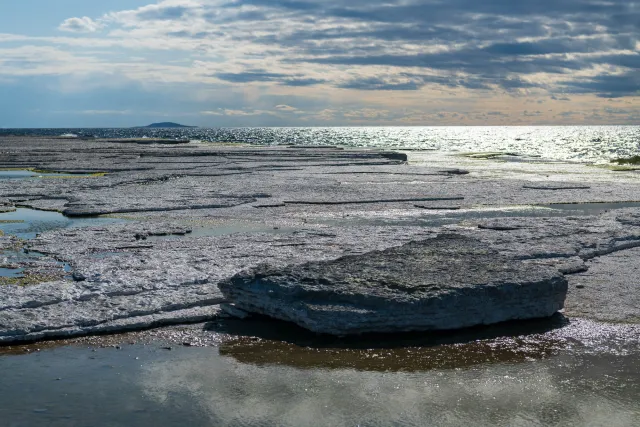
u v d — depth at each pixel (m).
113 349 9.84
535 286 10.80
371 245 16.09
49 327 10.32
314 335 10.33
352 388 8.52
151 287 12.30
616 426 7.56
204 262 14.23
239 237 17.39
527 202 25.95
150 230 18.61
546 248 15.48
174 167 42.31
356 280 10.71
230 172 38.62
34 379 8.77
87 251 15.78
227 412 7.88
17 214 22.67
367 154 55.94
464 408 7.98
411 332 10.31
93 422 7.61
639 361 9.38
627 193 28.89
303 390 8.46
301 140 134.62
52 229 19.48
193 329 10.66
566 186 31.28
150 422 7.63
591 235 17.27
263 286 10.86
